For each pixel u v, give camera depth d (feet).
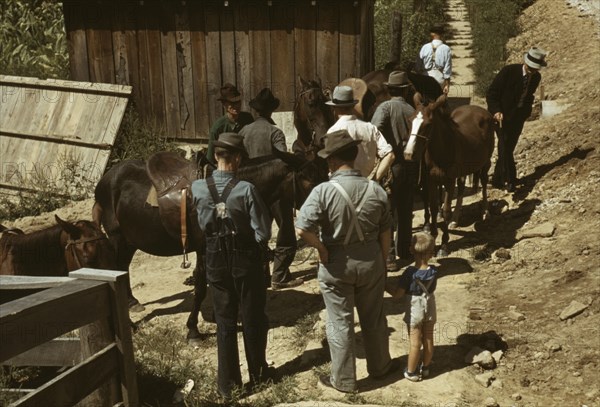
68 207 34.42
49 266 17.76
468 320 19.94
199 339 20.39
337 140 15.85
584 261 21.86
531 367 17.53
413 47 58.65
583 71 44.62
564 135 33.35
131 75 39.04
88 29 38.99
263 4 36.27
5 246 17.76
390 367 17.48
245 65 37.42
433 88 24.47
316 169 18.84
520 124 29.12
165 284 25.52
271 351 19.58
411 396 16.49
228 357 16.93
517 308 20.25
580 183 28.07
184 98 38.65
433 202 24.67
